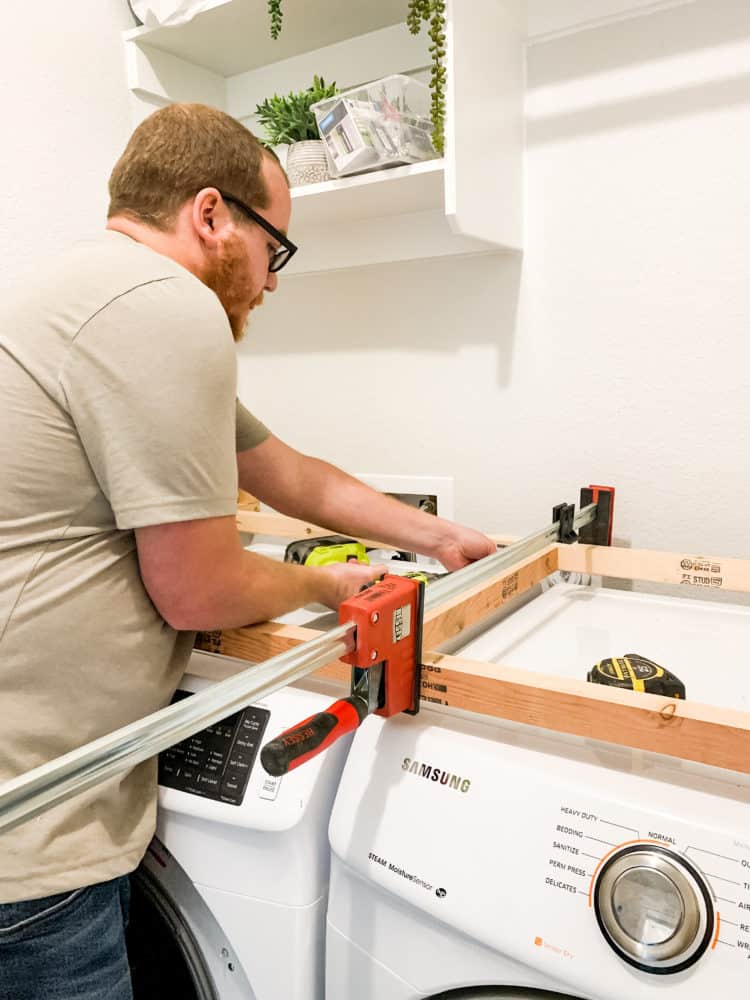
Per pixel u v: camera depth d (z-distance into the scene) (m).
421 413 1.52
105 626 0.72
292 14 1.35
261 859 0.77
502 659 0.90
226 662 0.93
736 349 1.20
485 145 1.20
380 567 0.99
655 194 1.23
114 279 0.70
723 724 0.60
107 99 1.47
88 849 0.70
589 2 1.23
